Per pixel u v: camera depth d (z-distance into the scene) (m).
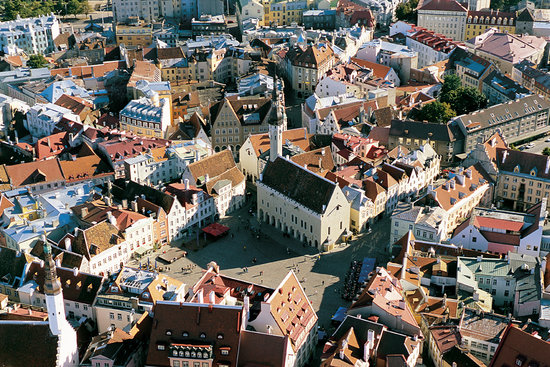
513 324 199.38
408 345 194.25
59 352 190.62
